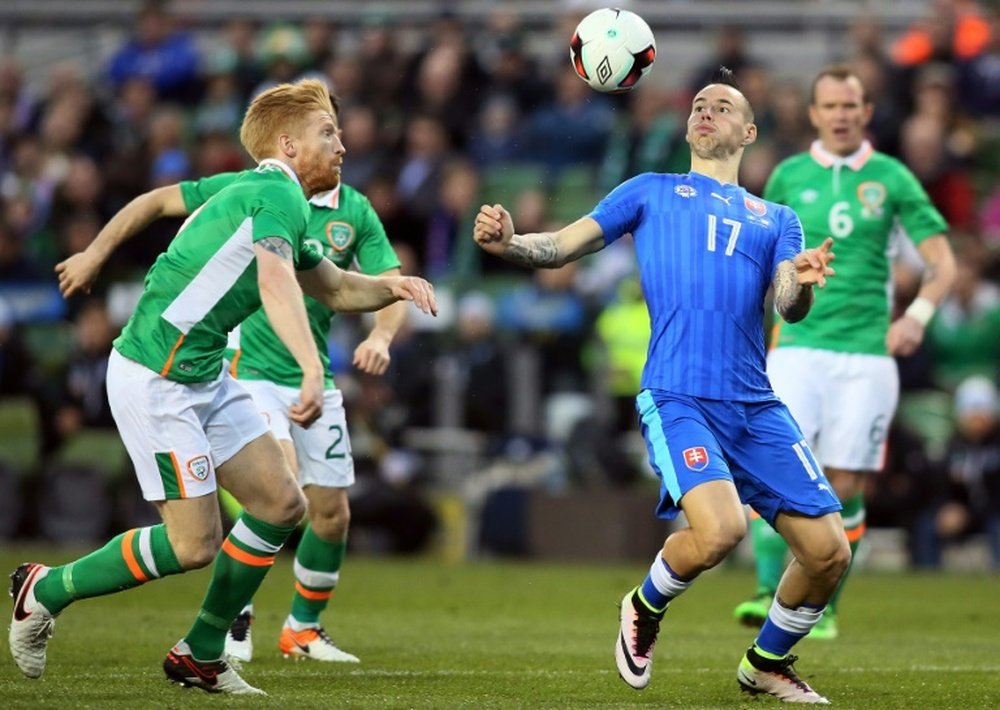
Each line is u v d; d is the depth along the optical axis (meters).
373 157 68.00
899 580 49.72
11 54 87.38
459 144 71.00
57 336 66.38
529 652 28.91
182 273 20.80
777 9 80.06
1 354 59.47
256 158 22.09
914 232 33.91
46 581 21.31
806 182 34.09
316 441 27.53
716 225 22.56
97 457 59.09
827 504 21.84
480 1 83.06
